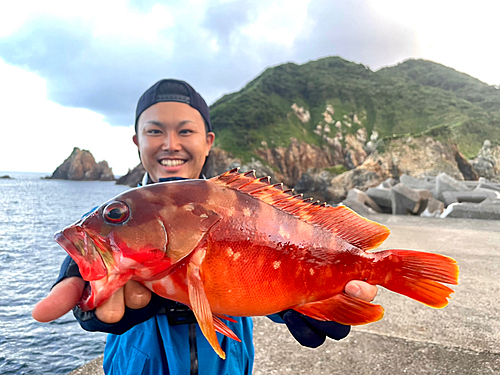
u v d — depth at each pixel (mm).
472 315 3195
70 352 4219
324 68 119500
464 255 5832
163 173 1785
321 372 2229
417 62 140375
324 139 93062
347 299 1298
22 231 16219
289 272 1215
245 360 1678
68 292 1030
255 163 76375
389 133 92812
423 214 13172
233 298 1146
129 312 1143
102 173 135250
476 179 62625
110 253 1063
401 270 1336
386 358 2389
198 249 1096
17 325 5004
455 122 87312
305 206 1322
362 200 14156
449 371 2215
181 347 1420
